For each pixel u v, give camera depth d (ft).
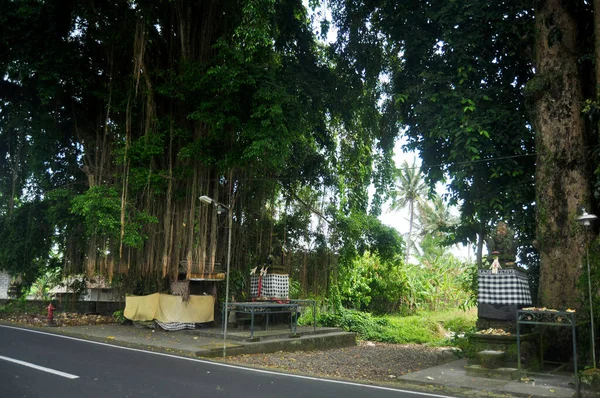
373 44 56.75
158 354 34.45
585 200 34.27
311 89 52.06
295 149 59.11
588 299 32.45
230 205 52.13
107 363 29.14
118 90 53.47
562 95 35.88
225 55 47.21
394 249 66.90
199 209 51.52
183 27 52.54
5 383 22.36
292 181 61.21
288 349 44.80
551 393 25.09
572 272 33.65
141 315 50.98
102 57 56.75
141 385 23.11
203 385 23.88
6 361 28.30
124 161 50.31
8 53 51.39
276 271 53.11
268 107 45.88
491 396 25.00
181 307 49.14
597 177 33.06
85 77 54.80
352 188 65.98
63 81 53.88
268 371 30.04
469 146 37.99
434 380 28.17
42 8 49.34
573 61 36.37
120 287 58.39
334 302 70.44
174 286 50.70
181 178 51.37
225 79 45.83
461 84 40.86
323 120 59.62
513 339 30.58
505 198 39.40
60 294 72.69
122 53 55.52
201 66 49.96
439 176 43.37
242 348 39.32
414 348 59.06
